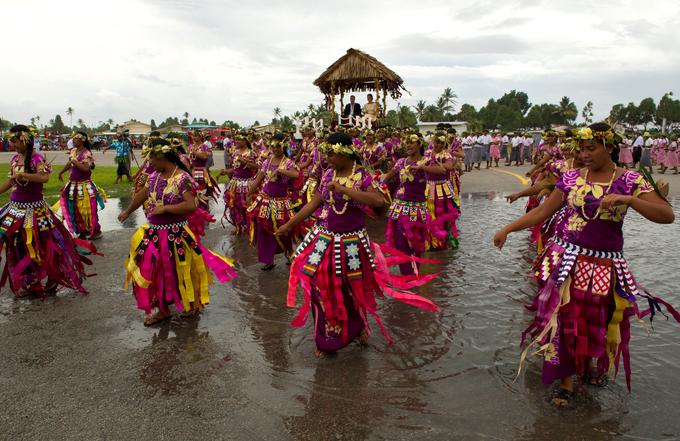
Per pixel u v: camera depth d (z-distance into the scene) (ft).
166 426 10.30
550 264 11.09
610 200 9.73
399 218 20.08
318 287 13.02
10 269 18.07
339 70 49.83
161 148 14.76
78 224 27.20
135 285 15.48
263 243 21.17
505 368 12.58
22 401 11.30
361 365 12.89
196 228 24.26
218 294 18.43
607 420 10.30
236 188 28.22
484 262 22.03
